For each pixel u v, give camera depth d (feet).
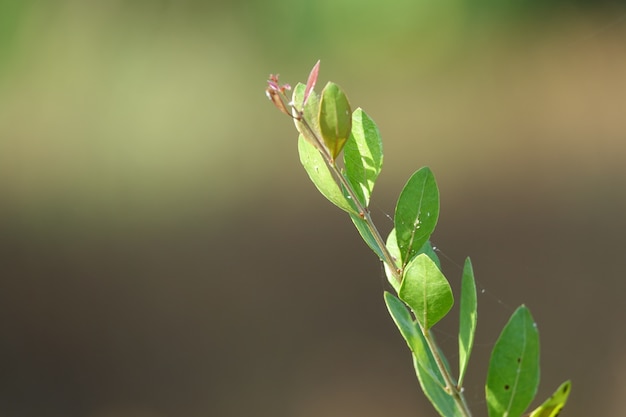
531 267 5.84
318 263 6.63
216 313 6.14
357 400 4.99
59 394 5.54
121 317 6.26
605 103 9.12
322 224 7.36
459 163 8.33
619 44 10.14
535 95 9.55
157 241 7.41
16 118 9.99
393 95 10.07
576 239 6.22
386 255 1.87
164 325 6.07
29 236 7.50
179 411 5.20
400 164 8.53
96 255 7.13
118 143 9.57
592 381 4.52
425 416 4.85
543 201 7.08
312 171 1.87
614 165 7.60
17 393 5.61
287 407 5.04
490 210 7.10
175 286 6.59
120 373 5.64
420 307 1.83
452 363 4.58
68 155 9.41
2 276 6.85
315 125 1.85
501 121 9.18
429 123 9.27
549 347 4.81
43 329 6.25
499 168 8.09
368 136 1.90
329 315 5.90
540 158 8.09
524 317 1.84
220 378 5.39
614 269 5.64
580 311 5.12
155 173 8.87
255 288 6.38
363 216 1.86
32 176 8.94
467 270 1.86
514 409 1.83
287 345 5.61
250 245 7.14
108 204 8.25
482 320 5.15
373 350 5.47
